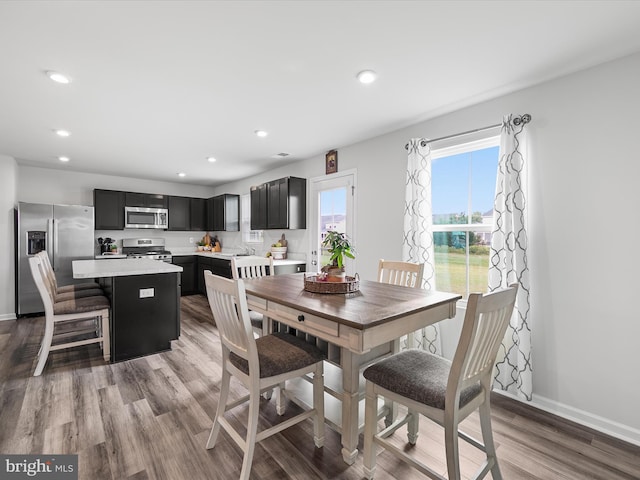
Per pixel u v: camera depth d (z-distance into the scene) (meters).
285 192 4.25
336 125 3.05
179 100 2.51
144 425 1.90
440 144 2.79
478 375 1.32
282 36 1.72
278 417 2.01
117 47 1.80
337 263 1.96
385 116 2.82
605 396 1.94
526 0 1.45
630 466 1.62
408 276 2.38
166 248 6.38
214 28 1.64
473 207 2.68
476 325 1.16
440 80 2.19
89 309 2.76
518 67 2.02
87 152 4.06
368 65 2.01
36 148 3.87
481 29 1.66
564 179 2.10
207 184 6.61
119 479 1.49
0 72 2.06
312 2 1.46
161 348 3.10
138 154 4.15
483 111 2.52
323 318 1.42
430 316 1.64
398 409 2.00
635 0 1.44
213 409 2.09
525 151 2.24
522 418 2.04
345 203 3.77
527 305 2.16
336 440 1.80
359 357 1.62
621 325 1.89
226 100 2.51
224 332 1.64
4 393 2.26
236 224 6.03
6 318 4.19
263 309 1.90
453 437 1.20
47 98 2.46
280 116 2.83
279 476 1.52
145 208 5.76
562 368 2.10
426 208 2.85
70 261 4.70
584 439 1.84
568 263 2.08
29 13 1.51
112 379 2.50
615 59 1.91
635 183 1.84
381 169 3.33
